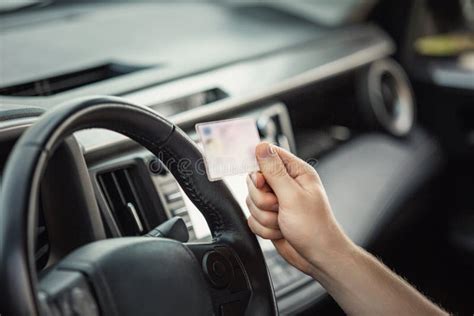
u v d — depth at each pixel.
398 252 1.99
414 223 2.03
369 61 2.07
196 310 0.84
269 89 1.62
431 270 2.20
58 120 0.72
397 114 2.16
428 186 2.13
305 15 2.30
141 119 0.84
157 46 1.87
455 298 2.14
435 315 0.87
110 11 2.08
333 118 1.95
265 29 2.14
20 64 1.65
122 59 1.73
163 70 1.62
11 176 0.69
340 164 1.85
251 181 0.89
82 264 0.75
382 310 0.85
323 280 0.90
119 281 0.76
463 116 2.29
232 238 0.93
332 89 1.91
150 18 2.09
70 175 0.93
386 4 2.38
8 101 1.37
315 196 0.86
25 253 0.66
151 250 0.81
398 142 2.11
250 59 1.80
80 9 2.03
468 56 2.45
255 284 0.92
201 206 0.93
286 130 1.62
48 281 0.73
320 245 0.85
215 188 0.91
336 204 1.70
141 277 0.78
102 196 1.09
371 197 1.79
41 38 1.82
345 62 1.95
